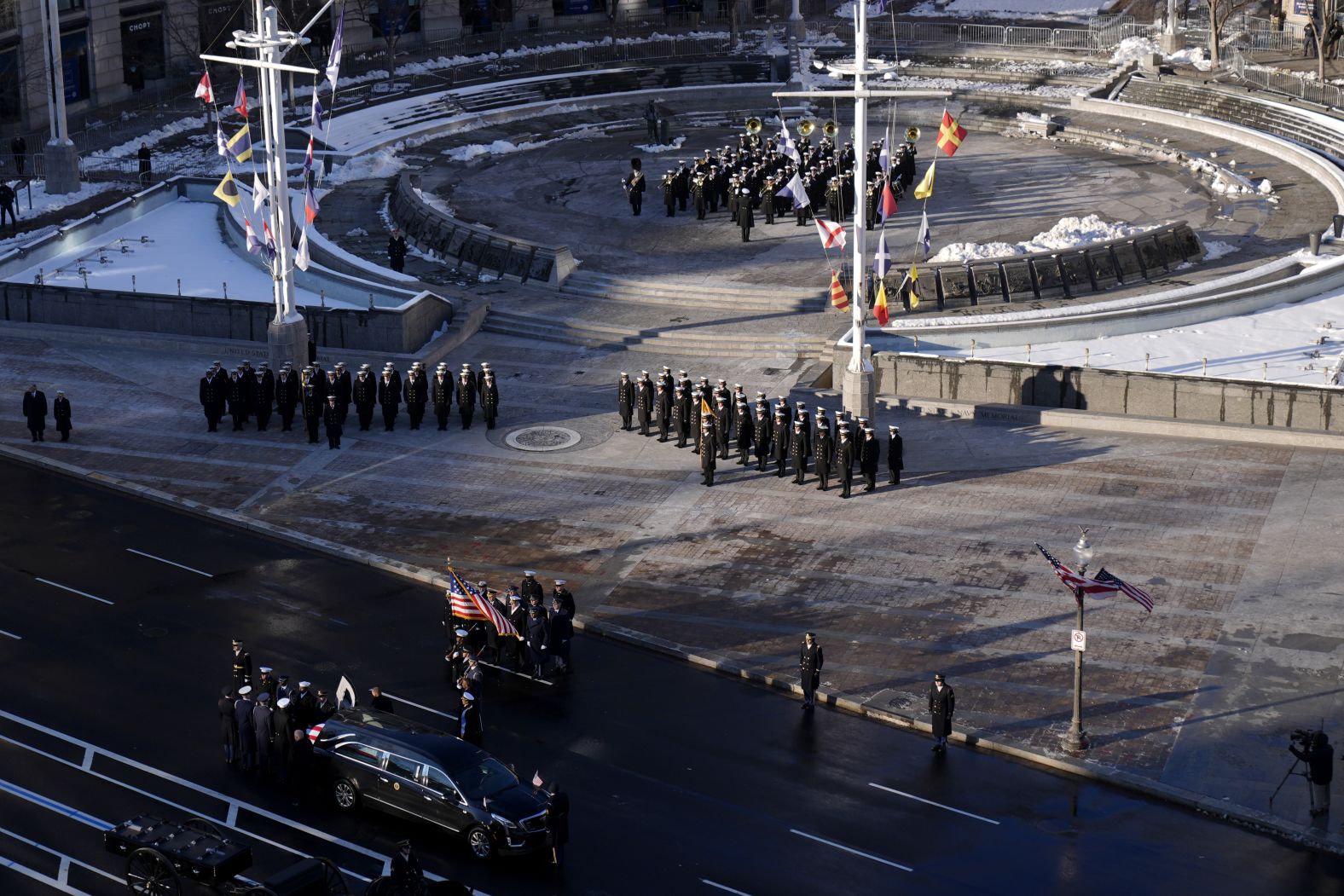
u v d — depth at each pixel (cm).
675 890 4375
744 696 5425
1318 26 12450
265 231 7719
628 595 6053
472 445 7425
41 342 8731
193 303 8588
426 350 8356
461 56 14012
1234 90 12125
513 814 4491
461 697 5128
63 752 5081
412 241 9956
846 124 12450
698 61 13762
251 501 6869
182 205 10831
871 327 8119
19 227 10306
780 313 8638
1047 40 13912
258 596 6100
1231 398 7119
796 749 5097
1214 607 5797
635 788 4875
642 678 5550
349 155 11462
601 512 6725
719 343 8356
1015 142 11900
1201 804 4759
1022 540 6325
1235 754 4984
